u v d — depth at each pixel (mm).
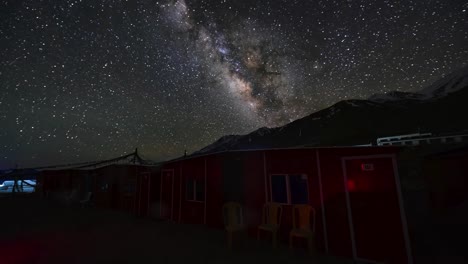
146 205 11844
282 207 7031
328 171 6277
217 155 9109
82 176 19797
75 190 19594
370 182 5574
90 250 6383
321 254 5832
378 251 5227
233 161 8562
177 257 5707
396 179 5258
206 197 9281
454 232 7055
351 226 5668
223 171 8812
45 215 12766
